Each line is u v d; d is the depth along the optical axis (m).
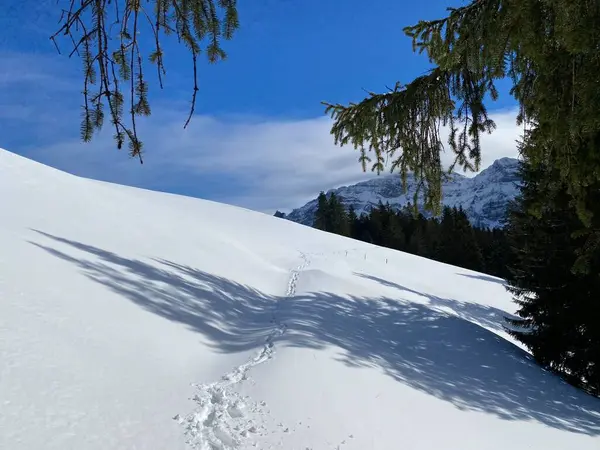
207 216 32.50
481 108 6.08
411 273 26.36
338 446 4.49
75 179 18.25
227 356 6.67
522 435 6.68
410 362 8.80
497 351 11.12
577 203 4.18
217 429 4.15
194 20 2.75
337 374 6.36
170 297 8.52
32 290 5.93
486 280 29.09
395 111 6.63
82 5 1.94
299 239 31.92
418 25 5.70
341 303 12.70
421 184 6.98
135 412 4.10
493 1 4.22
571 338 11.43
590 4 3.09
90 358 4.86
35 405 3.71
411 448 5.05
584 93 3.31
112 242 11.12
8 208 10.55
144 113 2.29
